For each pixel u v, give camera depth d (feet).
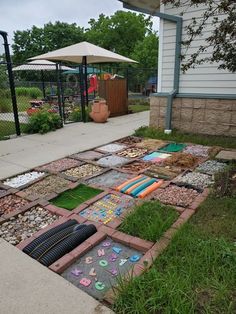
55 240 7.77
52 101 41.63
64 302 5.82
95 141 19.61
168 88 21.30
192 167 13.73
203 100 19.65
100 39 105.40
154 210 9.16
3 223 9.12
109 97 31.04
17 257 7.30
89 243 7.72
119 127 24.90
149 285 5.93
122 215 9.24
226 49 11.53
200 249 7.07
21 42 117.39
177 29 19.21
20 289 6.19
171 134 20.47
